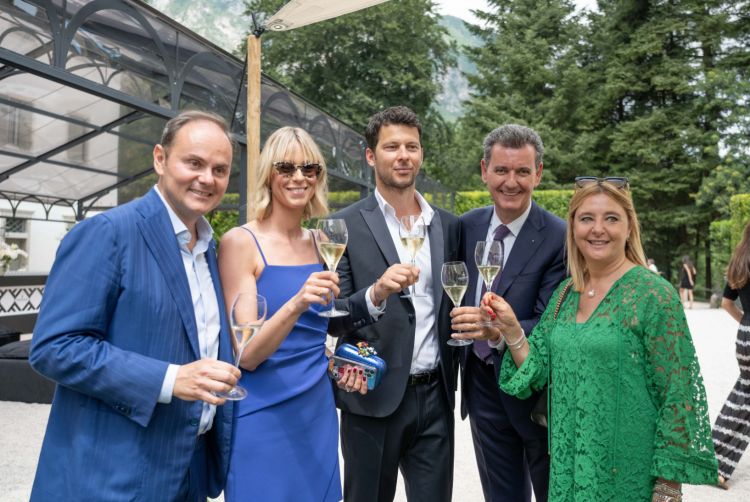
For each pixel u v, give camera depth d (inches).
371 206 95.1
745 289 148.6
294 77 1092.5
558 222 100.3
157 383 54.3
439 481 89.0
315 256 81.7
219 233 649.0
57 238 573.9
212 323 65.7
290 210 78.6
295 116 382.0
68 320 54.0
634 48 1015.6
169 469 58.2
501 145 96.3
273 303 74.2
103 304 55.6
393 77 1061.8
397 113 92.4
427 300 92.7
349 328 82.8
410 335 88.3
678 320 68.3
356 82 1082.7
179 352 59.6
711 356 321.4
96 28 228.4
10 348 236.7
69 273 55.4
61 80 191.6
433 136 1136.8
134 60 252.8
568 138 1042.7
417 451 90.2
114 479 55.2
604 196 74.9
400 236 92.1
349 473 88.7
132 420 56.2
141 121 373.7
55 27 187.5
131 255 57.6
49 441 57.3
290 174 76.9
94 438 55.8
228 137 64.2
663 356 68.1
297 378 74.4
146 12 242.2
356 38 1094.4
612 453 69.0
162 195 63.5
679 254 1003.9
